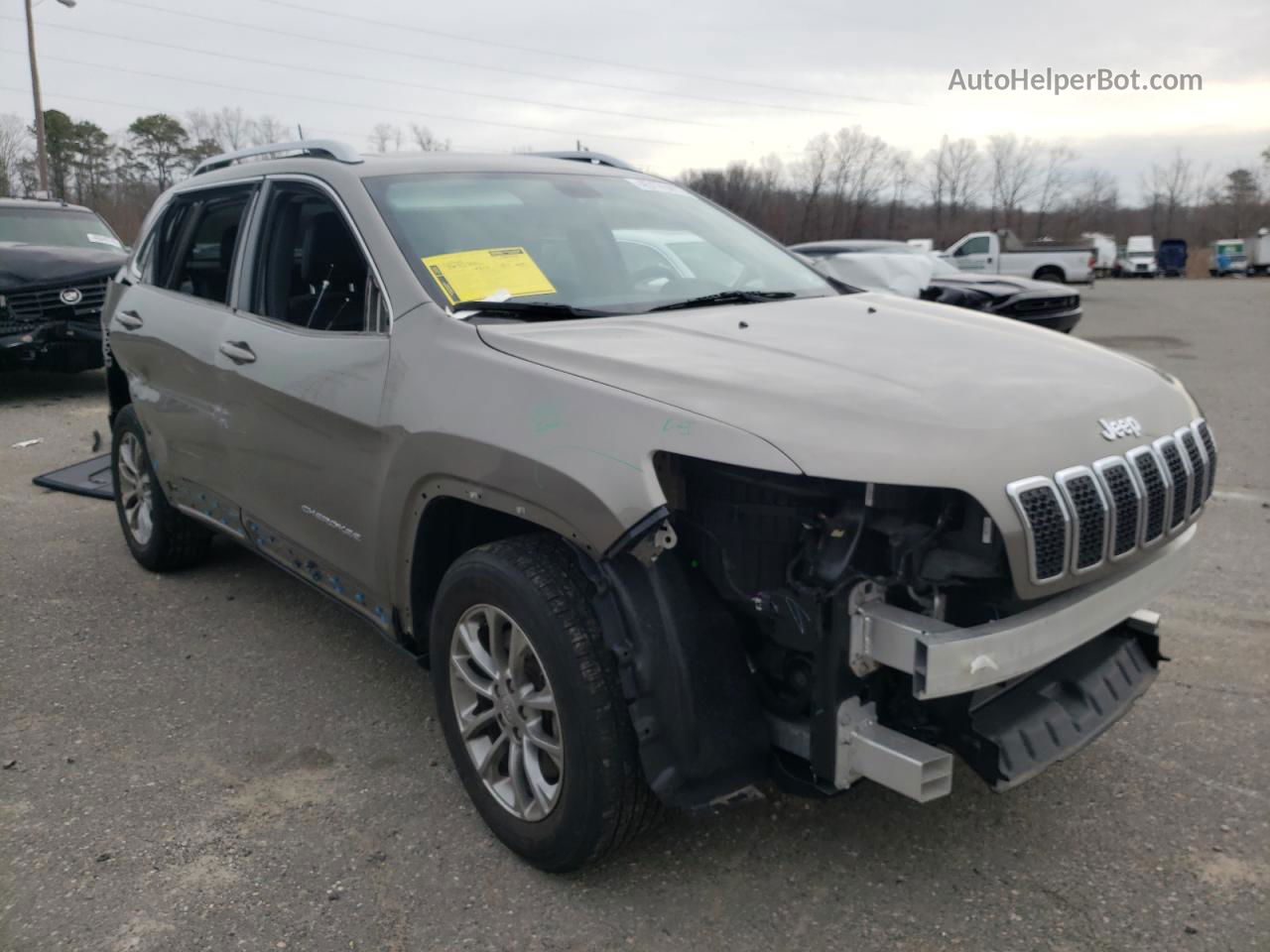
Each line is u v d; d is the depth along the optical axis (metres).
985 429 2.36
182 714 3.76
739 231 4.26
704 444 2.30
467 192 3.62
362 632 4.48
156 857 2.90
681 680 2.44
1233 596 4.69
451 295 3.12
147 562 5.17
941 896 2.69
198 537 5.11
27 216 11.62
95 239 12.05
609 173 4.23
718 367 2.59
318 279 3.59
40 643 4.39
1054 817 3.03
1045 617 2.40
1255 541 5.45
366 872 2.82
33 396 10.69
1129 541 2.56
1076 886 2.72
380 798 3.19
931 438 2.29
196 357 4.09
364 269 3.34
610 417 2.45
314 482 3.45
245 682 4.01
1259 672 3.92
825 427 2.30
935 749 2.30
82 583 5.10
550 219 3.64
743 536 2.45
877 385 2.50
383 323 3.19
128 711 3.78
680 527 2.55
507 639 2.79
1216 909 2.61
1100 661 2.87
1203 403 9.66
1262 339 15.55
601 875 2.79
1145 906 2.63
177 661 4.20
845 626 2.33
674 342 2.82
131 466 5.21
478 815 3.09
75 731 3.63
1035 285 13.47
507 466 2.59
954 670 2.24
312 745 3.53
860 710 2.40
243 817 3.09
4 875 2.82
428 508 2.95
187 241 4.54
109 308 5.14
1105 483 2.47
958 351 2.89
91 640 4.42
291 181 3.80
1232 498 6.33
